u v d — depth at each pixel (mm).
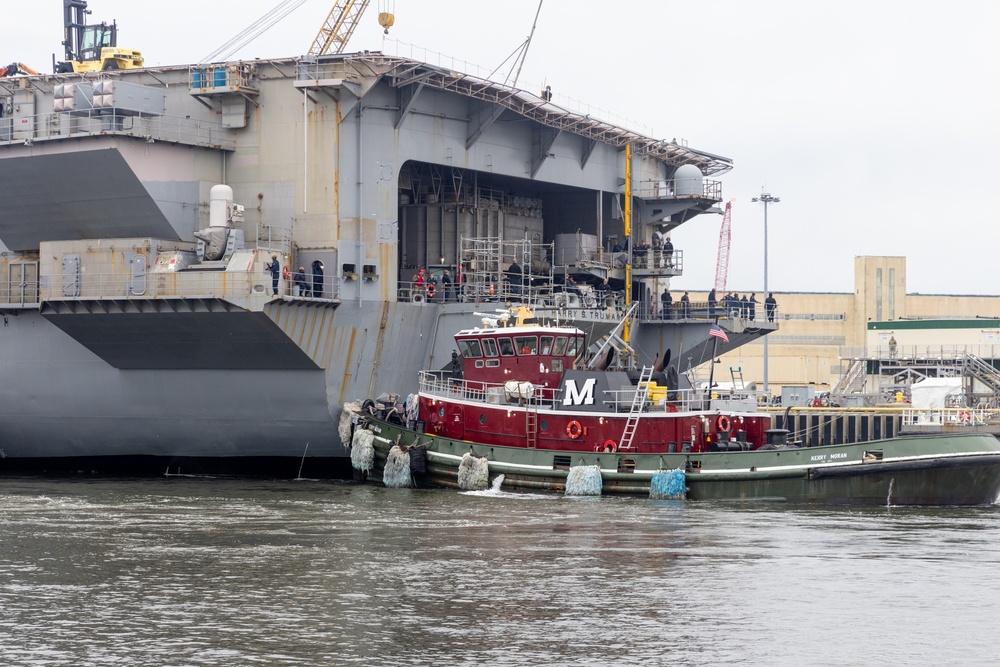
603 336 90500
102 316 71938
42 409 78062
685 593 40969
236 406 75125
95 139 72312
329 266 75188
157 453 78188
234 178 77625
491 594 40656
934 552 48688
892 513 60531
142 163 73188
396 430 71625
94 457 79250
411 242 89812
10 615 37719
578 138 94812
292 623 36906
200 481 74812
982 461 62625
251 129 77250
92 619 37281
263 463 77375
